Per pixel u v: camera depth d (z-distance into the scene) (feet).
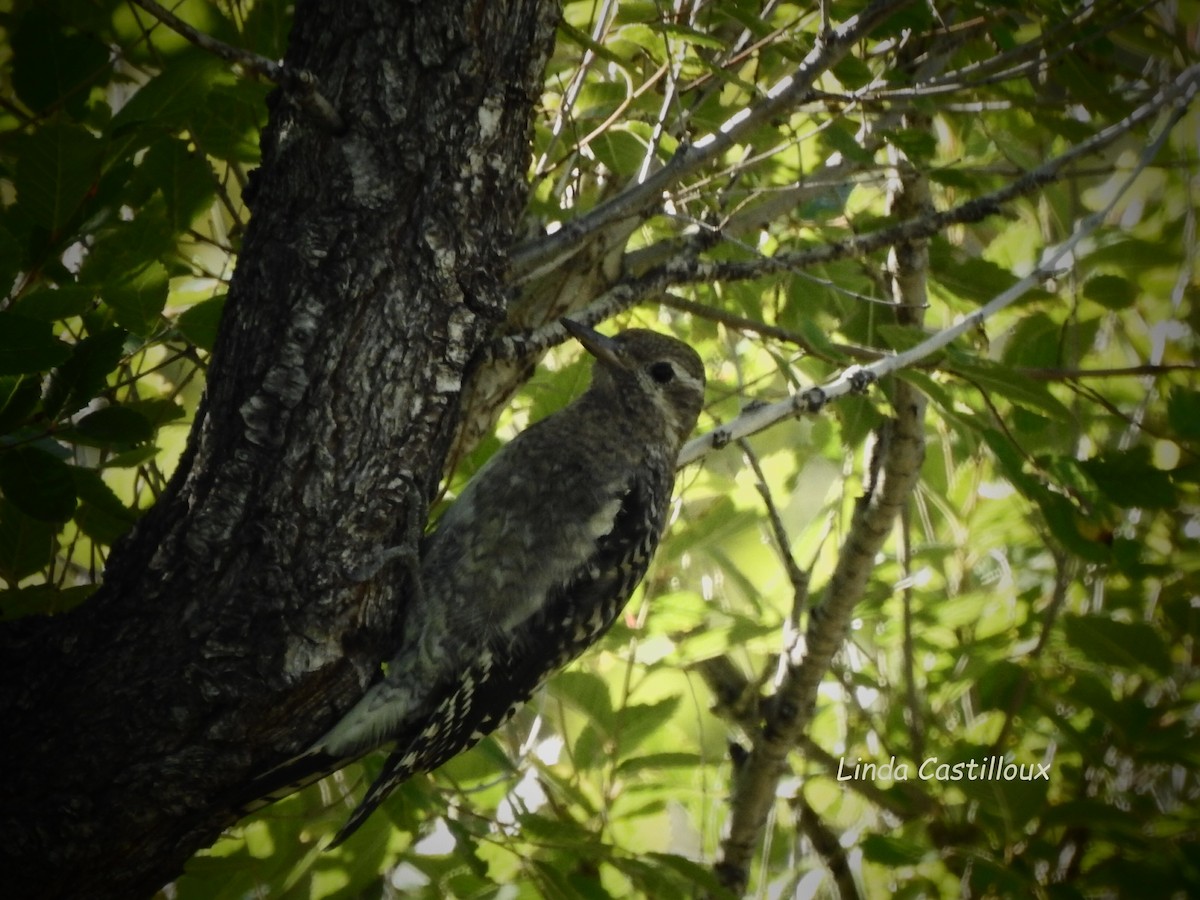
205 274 30.58
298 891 32.07
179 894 29.86
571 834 30.09
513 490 31.14
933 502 42.16
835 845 38.91
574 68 33.24
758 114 26.22
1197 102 40.06
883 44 35.45
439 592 29.60
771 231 37.24
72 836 22.43
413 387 23.80
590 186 34.78
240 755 23.32
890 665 40.70
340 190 23.41
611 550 31.58
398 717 27.76
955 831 36.22
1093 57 31.07
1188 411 30.83
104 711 22.66
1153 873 32.83
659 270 29.66
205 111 28.22
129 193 26.76
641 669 37.93
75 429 22.54
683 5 28.81
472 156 23.82
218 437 23.36
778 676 37.93
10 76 27.22
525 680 30.63
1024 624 38.11
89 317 25.27
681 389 33.68
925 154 30.04
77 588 26.22
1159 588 38.52
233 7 29.48
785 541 35.50
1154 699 38.55
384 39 23.49
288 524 23.24
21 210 23.52
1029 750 39.42
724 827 38.01
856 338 36.04
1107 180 42.75
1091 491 28.55
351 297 23.32
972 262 35.24
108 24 27.30
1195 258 39.81
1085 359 40.32
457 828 30.55
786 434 43.73
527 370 29.25
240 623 23.09
